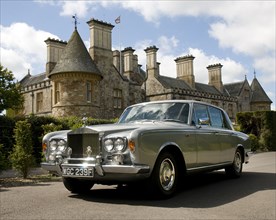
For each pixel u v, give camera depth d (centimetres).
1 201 523
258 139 2061
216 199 519
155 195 505
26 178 851
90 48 2706
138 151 464
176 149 549
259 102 4769
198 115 645
